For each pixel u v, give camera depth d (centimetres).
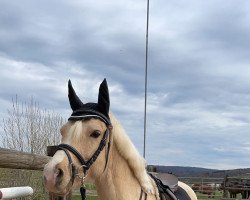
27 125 1133
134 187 396
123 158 391
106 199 383
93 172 362
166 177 485
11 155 440
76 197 1129
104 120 367
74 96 382
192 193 564
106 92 370
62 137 357
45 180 326
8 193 400
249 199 2097
